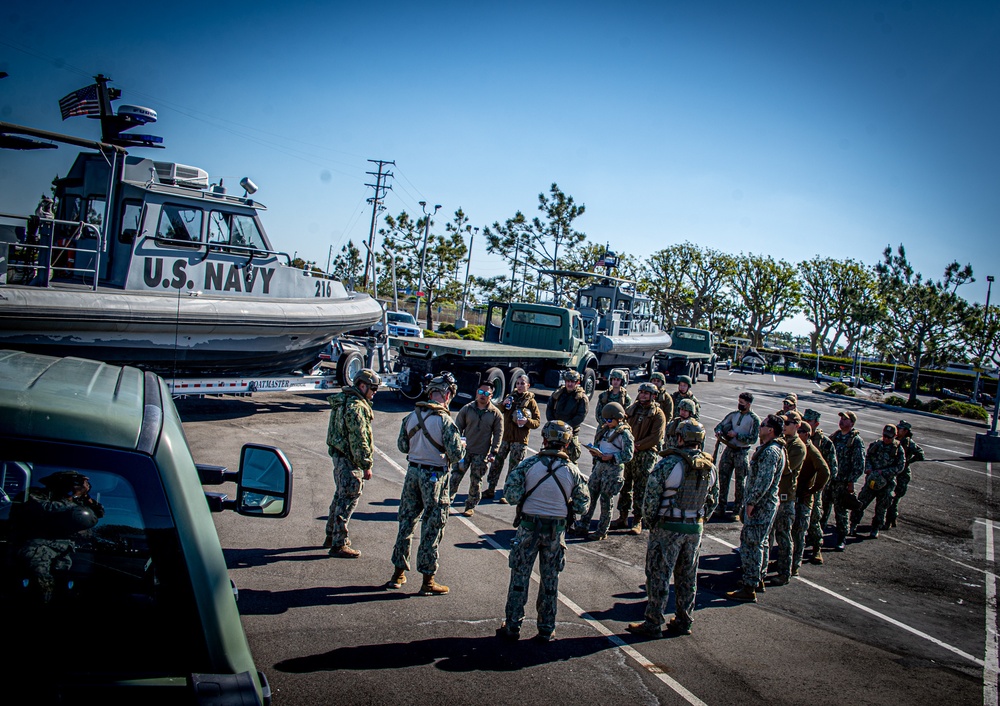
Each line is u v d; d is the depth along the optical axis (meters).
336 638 4.82
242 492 3.24
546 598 5.12
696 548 5.50
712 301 52.16
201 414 12.07
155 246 10.64
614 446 7.84
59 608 2.05
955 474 15.07
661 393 10.51
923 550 9.19
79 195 11.19
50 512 2.09
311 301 12.77
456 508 8.49
